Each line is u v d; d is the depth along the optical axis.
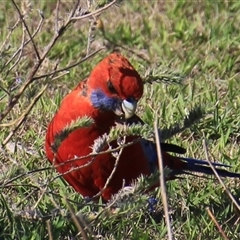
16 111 11.33
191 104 11.84
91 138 8.49
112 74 8.55
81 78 12.80
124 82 8.51
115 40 14.16
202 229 8.95
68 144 8.52
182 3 15.45
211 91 12.29
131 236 8.77
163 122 11.38
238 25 14.86
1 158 10.36
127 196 7.11
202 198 9.62
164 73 8.00
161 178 6.66
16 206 8.53
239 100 12.13
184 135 11.34
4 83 8.12
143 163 8.95
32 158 10.32
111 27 14.73
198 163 10.00
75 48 13.77
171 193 9.66
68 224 8.79
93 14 7.41
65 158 8.66
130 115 8.54
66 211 8.02
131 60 13.52
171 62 13.43
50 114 11.47
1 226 8.58
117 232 8.79
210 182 10.05
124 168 8.73
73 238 8.34
